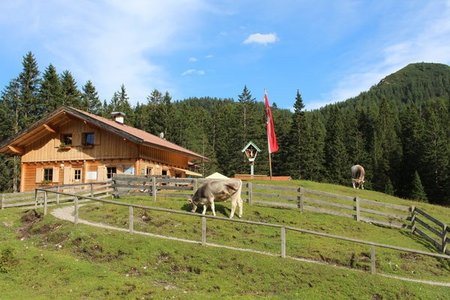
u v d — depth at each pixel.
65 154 36.19
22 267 14.84
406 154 77.81
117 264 15.38
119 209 21.88
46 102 62.91
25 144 37.66
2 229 20.05
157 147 34.31
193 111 117.31
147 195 26.08
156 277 14.69
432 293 15.44
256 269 15.47
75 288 13.35
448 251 20.75
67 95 69.06
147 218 20.44
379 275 16.20
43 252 16.11
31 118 60.75
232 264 15.65
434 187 69.94
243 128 83.00
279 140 81.69
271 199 27.33
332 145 82.62
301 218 23.30
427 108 111.94
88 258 15.92
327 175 76.94
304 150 74.69
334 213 24.72
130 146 34.12
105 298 12.72
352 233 22.06
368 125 103.38
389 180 72.50
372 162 80.19
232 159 81.56
